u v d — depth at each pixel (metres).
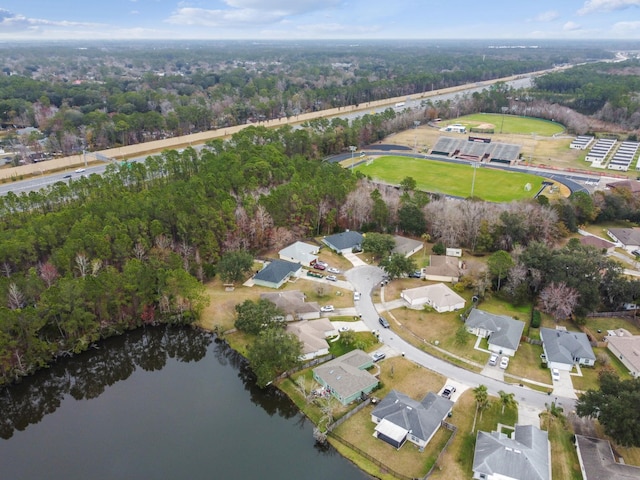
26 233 114.69
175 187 144.75
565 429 75.69
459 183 199.12
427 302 112.19
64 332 100.19
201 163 177.88
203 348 104.88
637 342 94.56
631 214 158.25
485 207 144.12
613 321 107.38
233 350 100.62
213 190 144.75
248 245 135.00
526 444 69.81
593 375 88.62
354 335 98.75
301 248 135.50
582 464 67.81
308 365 92.00
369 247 130.25
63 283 97.00
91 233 115.69
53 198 143.50
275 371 89.56
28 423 87.38
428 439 72.81
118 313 104.00
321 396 83.62
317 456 74.31
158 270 106.44
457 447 72.56
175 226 127.38
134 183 166.38
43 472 73.31
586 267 107.25
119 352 104.88
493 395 83.12
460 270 123.31
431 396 80.19
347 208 149.88
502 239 135.00
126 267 105.44
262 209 136.88
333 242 138.25
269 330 92.25
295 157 194.12
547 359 91.19
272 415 84.38
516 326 99.81
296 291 113.31
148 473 71.88
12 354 89.56
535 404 81.19
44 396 94.81
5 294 97.38
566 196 180.50
